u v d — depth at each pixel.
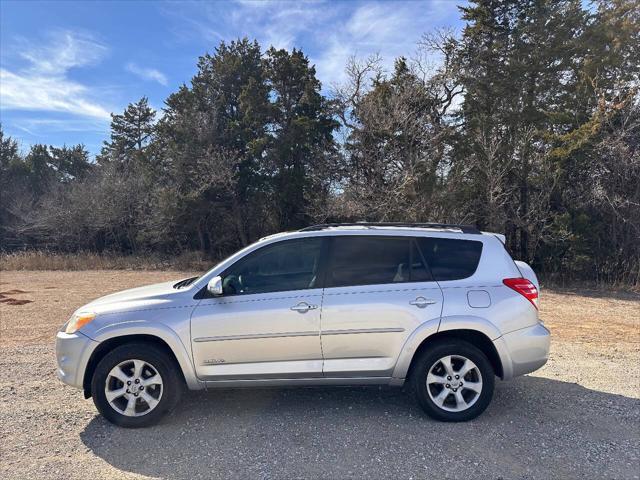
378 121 19.55
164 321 4.51
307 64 26.16
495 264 4.76
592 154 16.95
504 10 21.33
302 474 3.60
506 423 4.49
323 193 23.03
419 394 4.52
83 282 17.23
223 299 4.58
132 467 3.74
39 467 3.75
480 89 21.09
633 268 16.09
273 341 4.52
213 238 27.89
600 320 9.98
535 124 19.72
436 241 4.80
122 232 30.17
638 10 19.94
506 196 18.67
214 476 3.59
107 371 4.47
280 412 4.80
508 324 4.57
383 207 18.97
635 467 3.68
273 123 26.11
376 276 4.66
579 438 4.18
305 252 4.75
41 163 41.38
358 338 4.53
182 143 26.03
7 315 10.48
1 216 34.00
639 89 17.11
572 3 19.95
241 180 25.08
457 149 20.30
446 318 4.51
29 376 6.08
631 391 5.37
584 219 17.08
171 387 4.51
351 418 4.63
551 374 6.01
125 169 32.19
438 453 3.91
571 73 20.08
